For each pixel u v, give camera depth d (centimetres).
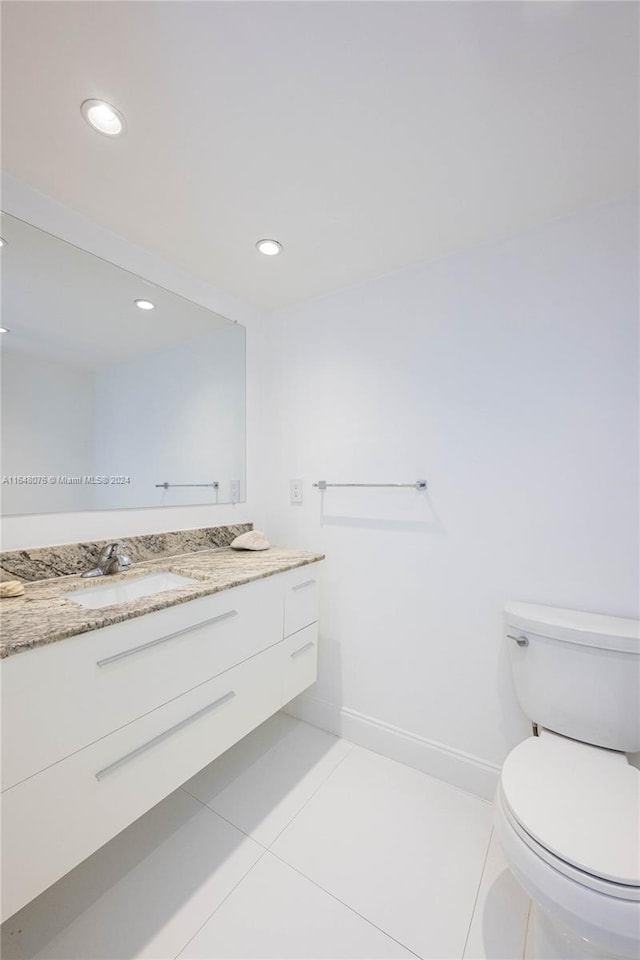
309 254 159
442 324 160
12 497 123
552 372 138
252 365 208
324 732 189
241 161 113
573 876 78
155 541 162
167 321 166
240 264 167
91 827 94
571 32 81
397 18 78
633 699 111
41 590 119
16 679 80
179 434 173
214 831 134
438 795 150
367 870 121
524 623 128
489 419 149
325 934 104
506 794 96
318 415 194
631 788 97
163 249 156
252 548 185
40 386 129
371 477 177
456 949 101
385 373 174
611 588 128
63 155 110
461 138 105
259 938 103
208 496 186
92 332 142
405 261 164
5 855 79
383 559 174
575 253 134
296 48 84
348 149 109
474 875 120
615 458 128
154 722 108
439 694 159
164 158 112
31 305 126
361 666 179
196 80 90
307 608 172
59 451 134
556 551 137
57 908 109
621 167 115
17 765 81
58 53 84
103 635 95
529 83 91
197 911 109
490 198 128
